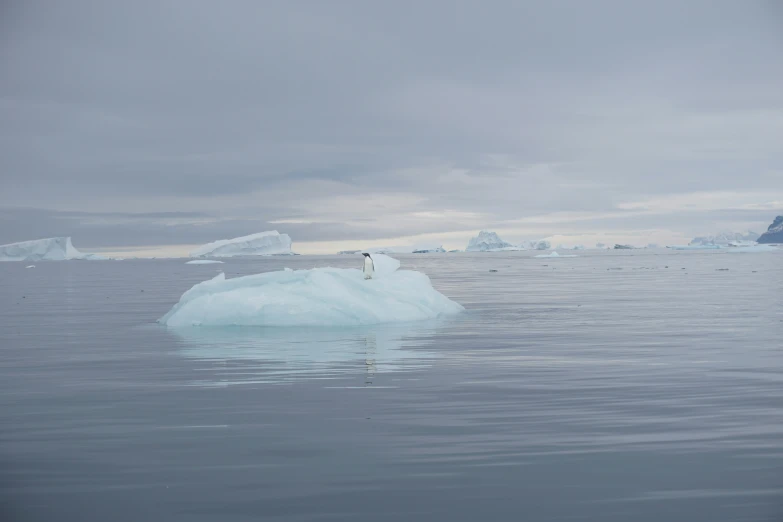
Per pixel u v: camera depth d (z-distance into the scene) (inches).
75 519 216.1
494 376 442.0
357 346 593.9
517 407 351.9
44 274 3260.3
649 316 865.5
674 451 275.6
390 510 220.2
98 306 1171.9
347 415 338.3
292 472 255.3
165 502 228.5
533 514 216.8
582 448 280.2
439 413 340.5
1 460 272.1
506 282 1924.2
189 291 859.4
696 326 740.0
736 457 267.9
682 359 507.8
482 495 231.6
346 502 226.8
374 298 839.7
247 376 450.3
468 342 617.3
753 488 236.1
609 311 949.8
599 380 425.1
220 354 553.9
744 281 1785.2
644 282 1812.3
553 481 243.6
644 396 376.5
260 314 780.6
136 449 285.3
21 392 403.9
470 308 1017.5
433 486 239.9
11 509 223.9
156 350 583.8
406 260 5403.5
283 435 303.9
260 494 234.5
